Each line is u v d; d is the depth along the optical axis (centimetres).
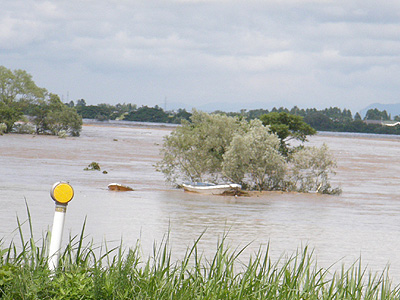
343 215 4297
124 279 610
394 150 17550
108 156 9138
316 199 5431
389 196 5894
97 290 584
